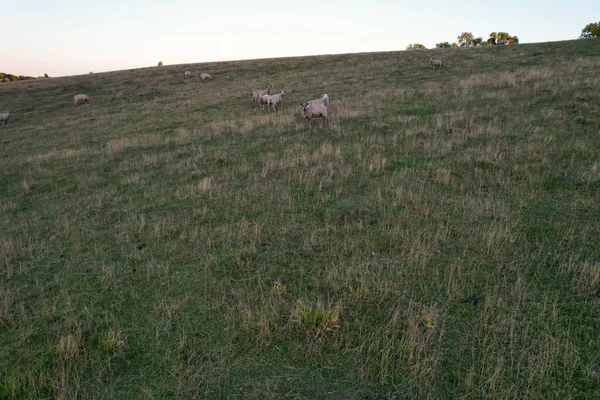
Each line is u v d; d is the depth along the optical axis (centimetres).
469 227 546
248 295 430
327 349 347
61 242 620
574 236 498
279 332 368
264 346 356
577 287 400
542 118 1094
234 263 498
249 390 310
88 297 457
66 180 1029
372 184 751
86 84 3431
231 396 305
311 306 383
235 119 1602
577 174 695
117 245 591
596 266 418
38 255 574
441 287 421
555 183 674
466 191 681
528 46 3055
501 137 963
